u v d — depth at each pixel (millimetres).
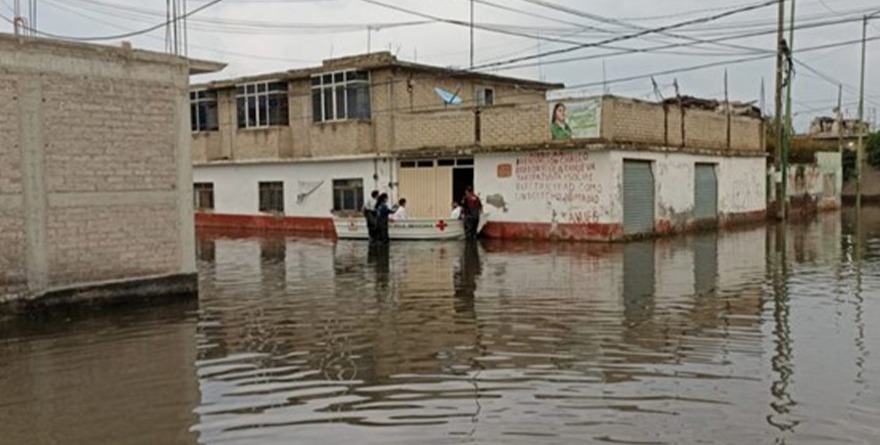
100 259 12977
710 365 8555
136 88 13453
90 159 12875
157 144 13766
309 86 31453
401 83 29312
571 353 9258
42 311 12281
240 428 6777
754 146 33219
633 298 13188
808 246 22219
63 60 12531
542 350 9445
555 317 11570
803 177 38594
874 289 13875
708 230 28859
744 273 16328
